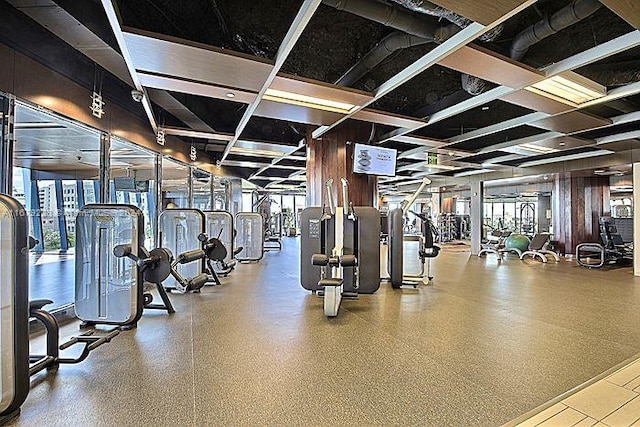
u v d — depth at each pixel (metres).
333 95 4.66
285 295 5.70
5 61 3.48
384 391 2.62
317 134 6.90
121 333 3.85
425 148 8.37
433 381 2.78
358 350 3.39
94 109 4.55
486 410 2.38
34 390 2.62
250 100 4.86
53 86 4.10
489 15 2.80
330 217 5.36
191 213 6.52
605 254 9.65
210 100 6.37
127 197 7.04
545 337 3.77
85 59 4.52
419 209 20.61
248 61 3.70
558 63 3.86
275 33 4.34
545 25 3.35
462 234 19.09
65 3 2.98
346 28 4.18
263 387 2.67
